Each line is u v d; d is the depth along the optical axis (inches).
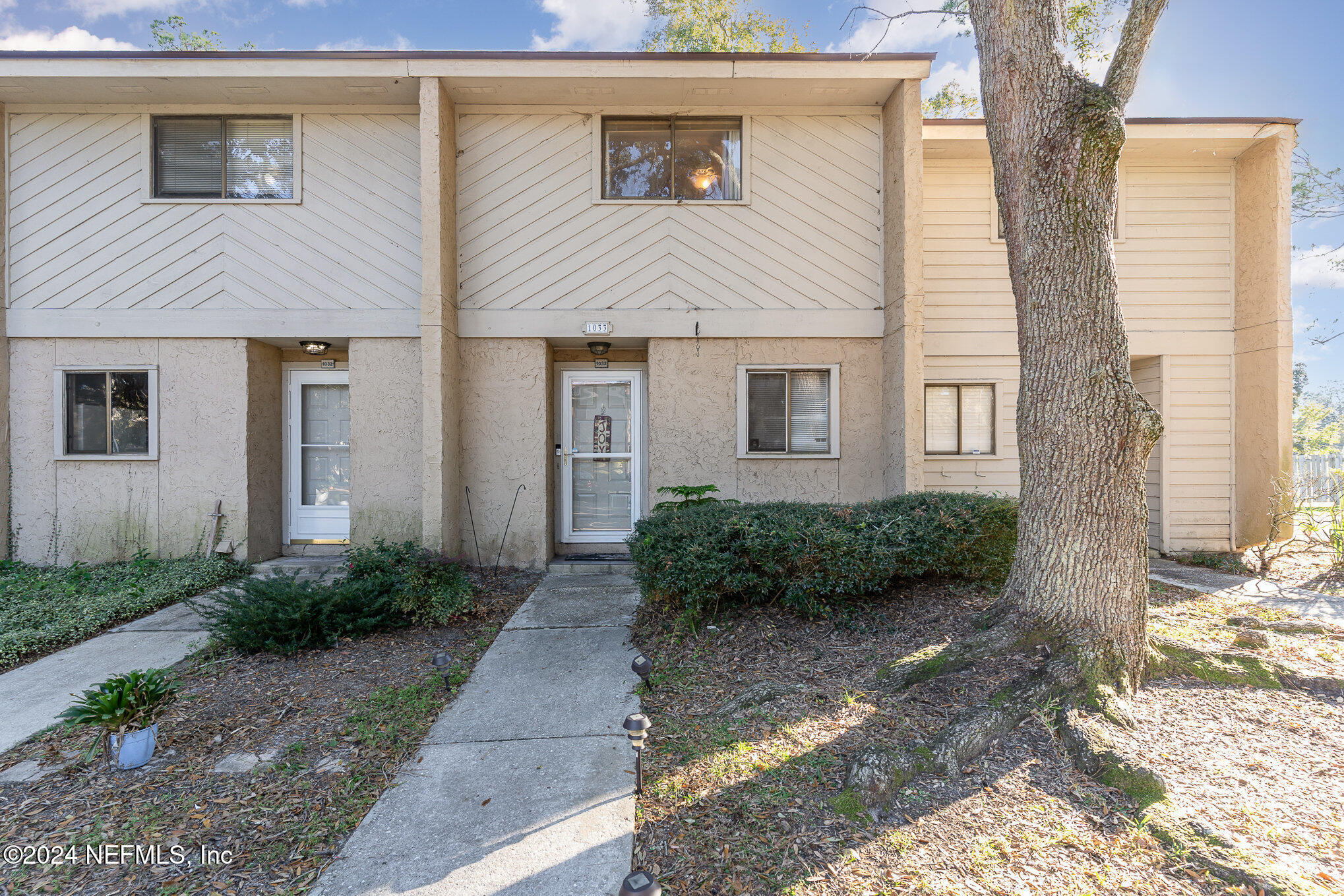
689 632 168.9
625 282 262.5
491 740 118.0
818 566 162.9
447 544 245.3
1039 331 135.6
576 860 83.3
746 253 264.2
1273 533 262.2
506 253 261.1
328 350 286.7
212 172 261.6
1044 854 81.9
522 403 262.8
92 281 256.4
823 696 126.6
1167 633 159.2
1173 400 294.2
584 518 291.1
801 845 84.0
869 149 265.3
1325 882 75.4
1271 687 128.0
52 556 255.0
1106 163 128.8
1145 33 129.7
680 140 267.1
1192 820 87.3
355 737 120.3
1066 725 109.1
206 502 257.8
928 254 292.8
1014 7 138.4
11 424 256.2
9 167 256.1
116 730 109.2
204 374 258.2
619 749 113.5
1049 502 133.7
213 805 98.4
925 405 294.2
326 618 171.6
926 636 150.6
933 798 93.6
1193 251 293.3
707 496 261.6
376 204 261.3
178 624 195.2
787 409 266.4
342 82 243.0
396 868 82.5
